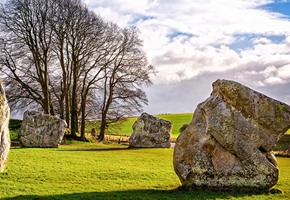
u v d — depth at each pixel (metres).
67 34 59.31
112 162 27.34
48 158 27.67
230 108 17.22
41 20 56.69
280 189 17.58
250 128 17.12
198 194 16.20
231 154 17.12
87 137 62.19
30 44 57.53
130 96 64.50
